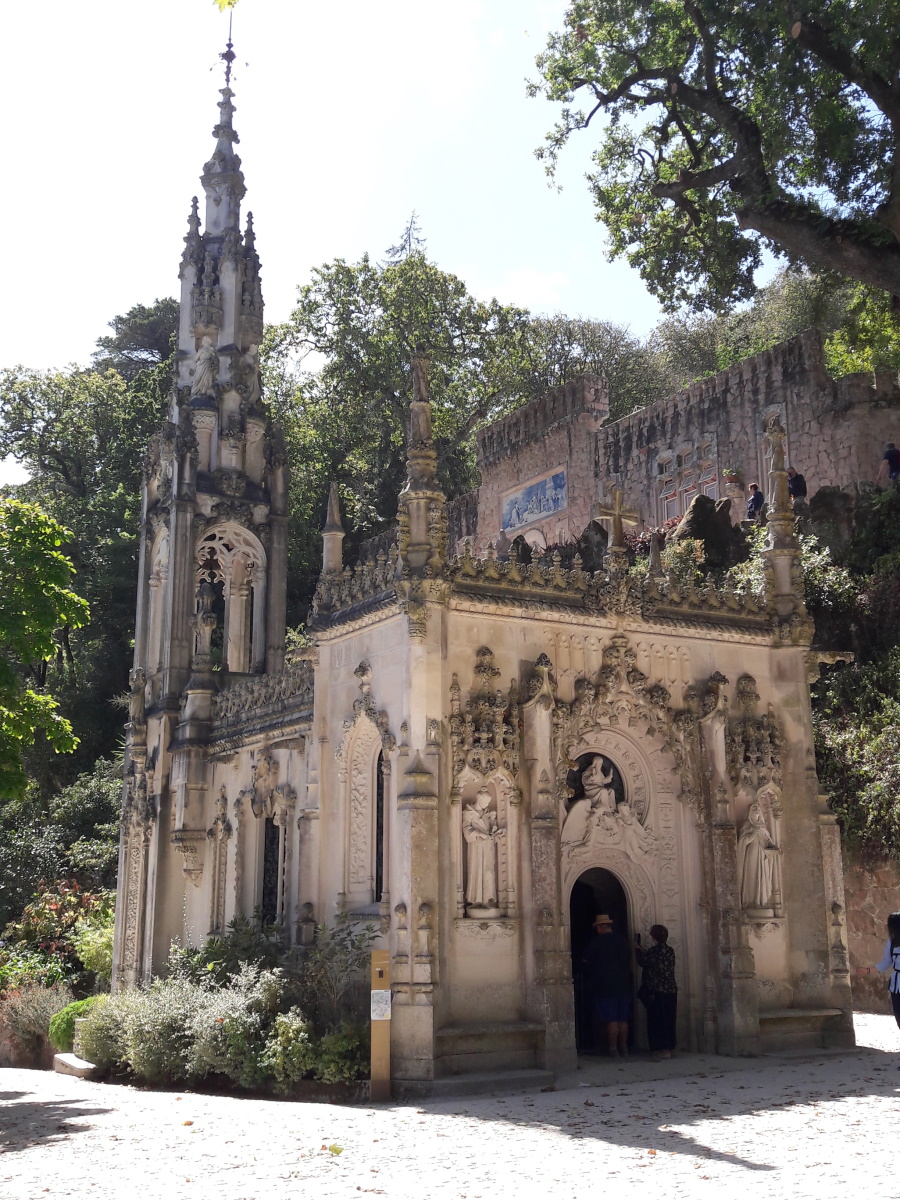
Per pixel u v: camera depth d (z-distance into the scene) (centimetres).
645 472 4653
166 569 2889
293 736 2134
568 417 5072
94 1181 1016
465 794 1712
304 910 1878
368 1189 962
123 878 2739
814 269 2800
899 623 2794
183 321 3098
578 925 1928
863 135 2338
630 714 1888
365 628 1852
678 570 3077
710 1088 1489
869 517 3102
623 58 2688
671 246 3053
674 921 1889
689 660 1972
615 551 1961
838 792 2467
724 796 1900
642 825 1894
